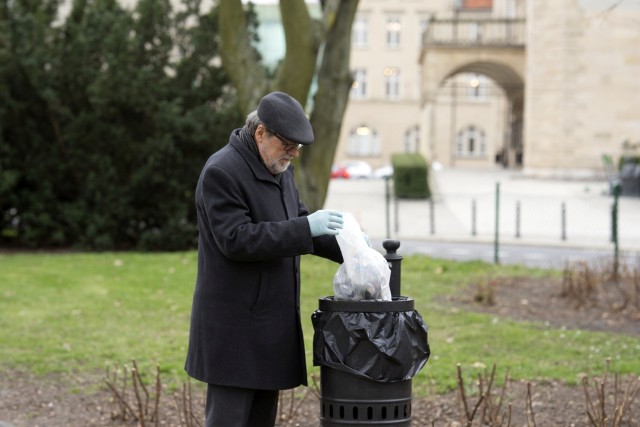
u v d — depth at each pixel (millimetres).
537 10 44000
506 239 22891
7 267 14477
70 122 18234
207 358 4414
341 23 15750
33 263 15102
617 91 43406
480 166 74250
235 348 4387
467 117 74312
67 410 6824
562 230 22703
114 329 9609
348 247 4402
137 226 18578
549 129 44031
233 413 4430
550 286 12594
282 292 4461
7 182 17891
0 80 18016
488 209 29953
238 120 18266
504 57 46812
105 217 18062
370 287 4398
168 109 17797
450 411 6688
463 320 10109
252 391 4477
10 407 6891
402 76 79062
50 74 18156
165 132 18141
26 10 19250
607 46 43344
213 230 4305
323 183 15859
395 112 78938
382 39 78875
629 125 43375
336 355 4336
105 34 18438
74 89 18547
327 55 15812
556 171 43906
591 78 43469
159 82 18578
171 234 17672
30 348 8695
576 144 43688
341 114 15898
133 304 11109
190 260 15445
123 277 13375
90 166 18391
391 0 78500
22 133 18516
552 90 43906
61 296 11656
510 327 9688
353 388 4332
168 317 10328
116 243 18891
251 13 18781
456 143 74688
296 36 14742
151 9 18828
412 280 13125
